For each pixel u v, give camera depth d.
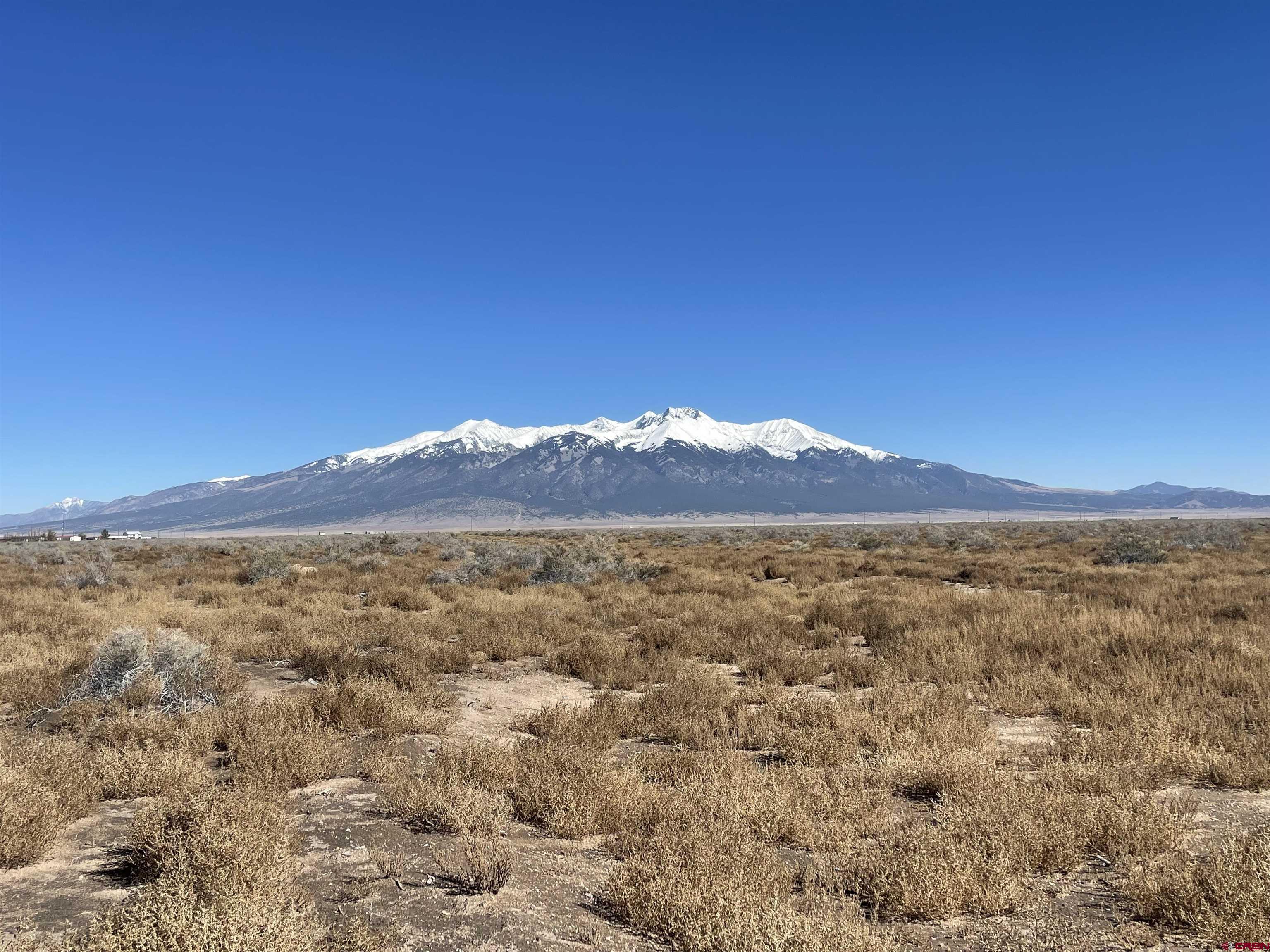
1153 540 40.31
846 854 5.91
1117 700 10.04
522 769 7.55
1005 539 65.44
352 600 22.91
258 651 14.48
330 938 4.48
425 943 4.55
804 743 8.58
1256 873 5.00
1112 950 4.61
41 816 5.93
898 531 78.19
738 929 4.37
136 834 5.67
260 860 5.04
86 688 10.43
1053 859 5.75
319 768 7.81
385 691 10.40
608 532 111.25
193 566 36.34
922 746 8.20
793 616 20.06
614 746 9.38
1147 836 5.95
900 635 15.42
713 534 78.81
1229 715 9.55
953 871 5.22
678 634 15.87
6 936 4.37
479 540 78.38
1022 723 10.21
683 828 6.11
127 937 3.94
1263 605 17.61
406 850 6.05
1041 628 15.30
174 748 8.22
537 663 14.71
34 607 20.06
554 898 5.30
